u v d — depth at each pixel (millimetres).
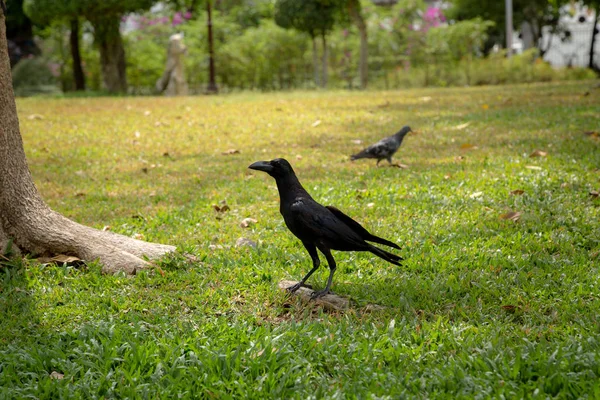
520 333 4355
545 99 16812
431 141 11508
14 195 5852
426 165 9516
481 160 9461
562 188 7637
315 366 4027
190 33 31625
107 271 5730
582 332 4316
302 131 13461
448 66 28422
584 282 5215
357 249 4910
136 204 8031
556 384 3623
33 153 11453
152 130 14125
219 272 5703
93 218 7445
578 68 28125
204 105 19078
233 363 3996
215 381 3840
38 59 31234
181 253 5988
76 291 5297
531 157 9320
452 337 4297
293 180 4992
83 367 4023
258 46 30484
